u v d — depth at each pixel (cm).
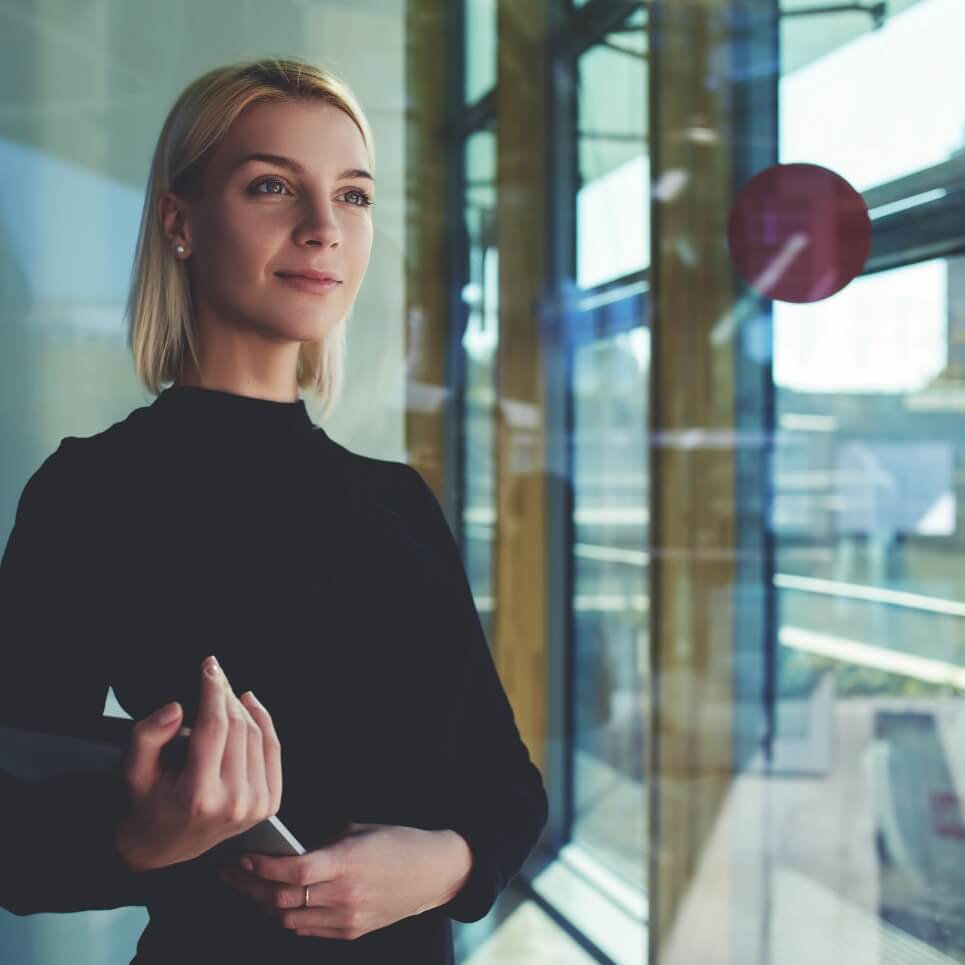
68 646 71
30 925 264
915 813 296
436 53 358
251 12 313
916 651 292
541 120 373
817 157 313
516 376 376
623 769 361
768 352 324
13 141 286
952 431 282
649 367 349
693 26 343
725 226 341
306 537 79
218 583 75
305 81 79
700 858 338
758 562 330
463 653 85
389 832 73
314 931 68
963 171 273
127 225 295
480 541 377
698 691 336
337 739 77
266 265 78
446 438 363
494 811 84
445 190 362
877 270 297
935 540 287
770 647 326
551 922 360
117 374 293
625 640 363
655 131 348
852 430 307
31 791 64
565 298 377
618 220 364
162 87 299
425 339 365
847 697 310
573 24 369
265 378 82
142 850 60
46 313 288
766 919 325
